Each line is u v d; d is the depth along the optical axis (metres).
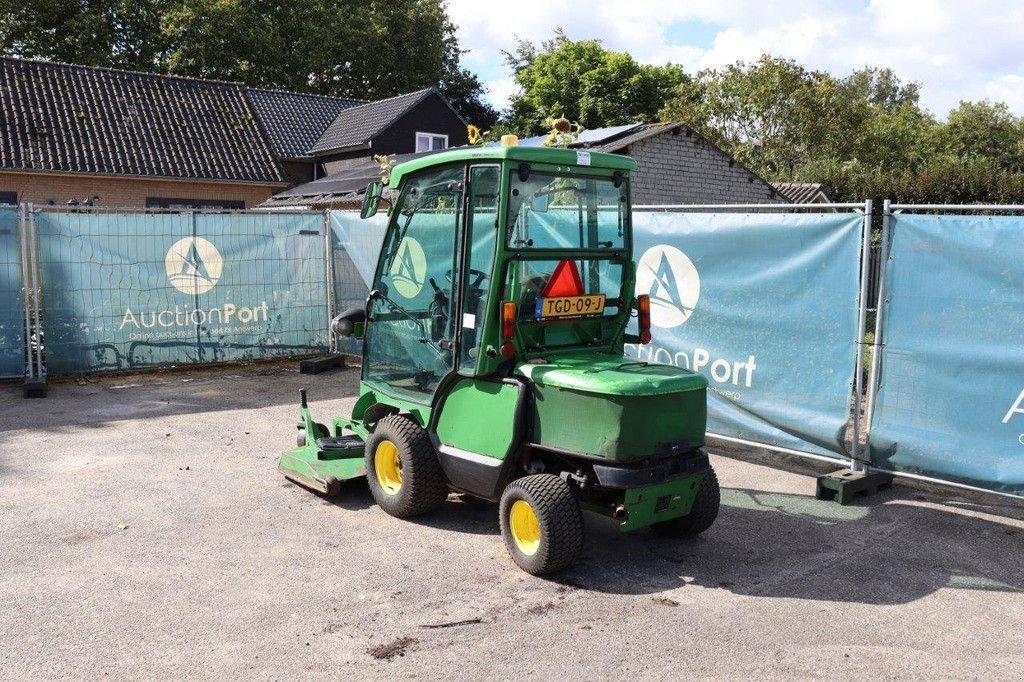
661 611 4.30
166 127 25.44
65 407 8.84
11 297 9.62
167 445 7.38
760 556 5.06
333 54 37.22
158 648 3.86
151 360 10.62
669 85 41.91
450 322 5.11
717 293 7.06
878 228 17.16
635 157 19.53
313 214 11.66
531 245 4.90
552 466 4.90
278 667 3.71
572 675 3.67
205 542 5.14
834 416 6.40
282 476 6.49
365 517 5.61
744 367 6.94
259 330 11.36
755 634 4.07
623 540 5.29
